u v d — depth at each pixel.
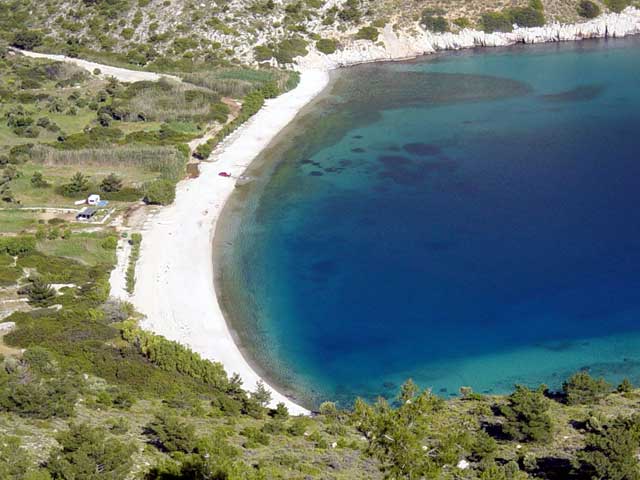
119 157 139.12
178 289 102.88
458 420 69.62
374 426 43.91
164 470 52.72
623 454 55.84
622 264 105.06
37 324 87.44
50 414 64.81
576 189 126.88
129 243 113.38
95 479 50.88
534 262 106.69
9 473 50.72
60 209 122.81
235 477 47.59
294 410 80.56
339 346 92.56
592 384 75.31
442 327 94.88
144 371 79.94
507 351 90.19
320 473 56.81
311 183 134.12
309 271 107.56
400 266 107.62
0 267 102.56
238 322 96.94
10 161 139.25
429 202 125.12
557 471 58.62
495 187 129.12
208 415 71.25
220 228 119.56
